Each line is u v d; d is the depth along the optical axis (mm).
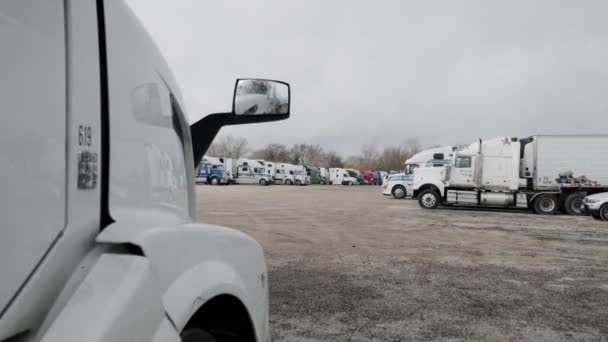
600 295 5051
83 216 1013
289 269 6301
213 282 1329
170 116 1679
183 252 1236
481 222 13195
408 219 13844
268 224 11977
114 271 976
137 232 1096
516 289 5293
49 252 900
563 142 17406
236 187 42438
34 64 894
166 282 1121
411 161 26391
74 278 956
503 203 17516
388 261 6953
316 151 98438
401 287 5336
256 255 1858
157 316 1035
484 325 4016
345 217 14219
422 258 7234
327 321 4074
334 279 5711
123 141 1242
